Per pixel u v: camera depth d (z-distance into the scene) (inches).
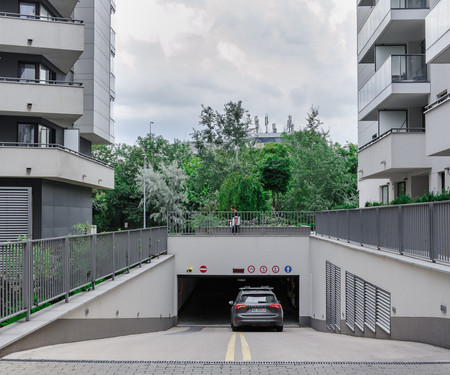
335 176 1870.1
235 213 942.4
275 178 1621.6
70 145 1001.5
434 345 304.7
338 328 623.8
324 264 745.0
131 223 2679.6
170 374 228.2
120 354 297.0
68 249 375.2
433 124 561.9
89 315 387.9
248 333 613.0
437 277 297.4
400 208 384.8
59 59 915.4
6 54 869.2
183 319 993.5
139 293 576.4
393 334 383.9
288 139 2600.9
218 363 254.4
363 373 228.1
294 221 940.0
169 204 2373.3
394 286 379.6
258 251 922.1
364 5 989.2
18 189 817.5
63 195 937.5
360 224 521.3
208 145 2121.1
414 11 735.7
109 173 1132.5
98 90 1115.9
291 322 961.5
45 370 230.4
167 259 818.8
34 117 877.2
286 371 234.7
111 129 1250.6
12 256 289.0
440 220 309.3
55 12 952.3
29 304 306.2
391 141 703.1
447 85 666.8
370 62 992.9
